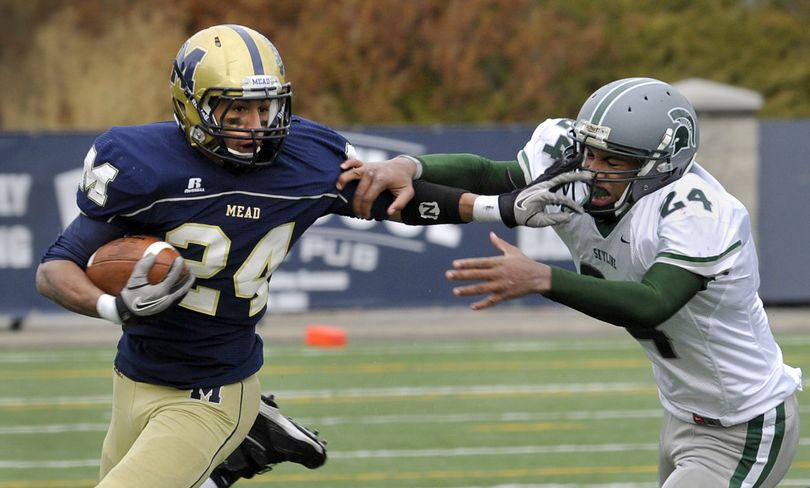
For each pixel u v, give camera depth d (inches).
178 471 517.7
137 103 2317.9
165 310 489.7
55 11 2389.3
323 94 2293.3
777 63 2753.4
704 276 507.5
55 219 1478.8
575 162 541.3
